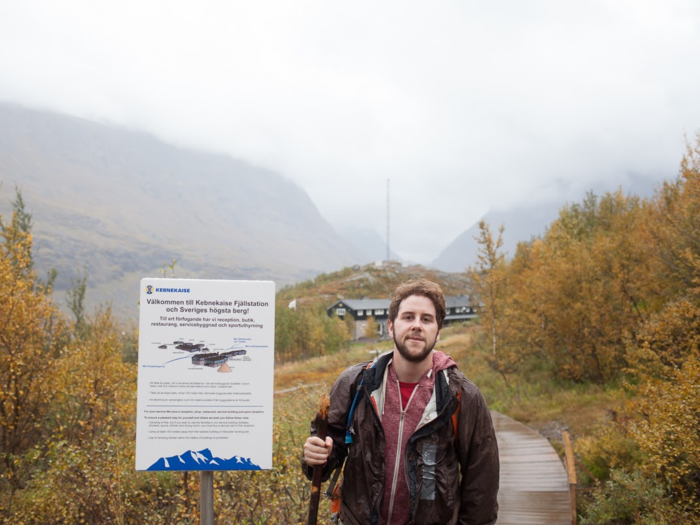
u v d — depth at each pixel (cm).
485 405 250
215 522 463
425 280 257
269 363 299
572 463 815
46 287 815
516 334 1880
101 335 854
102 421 722
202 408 294
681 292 1206
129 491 529
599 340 1552
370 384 251
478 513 248
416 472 238
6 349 721
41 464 650
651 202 1662
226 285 298
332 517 270
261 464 295
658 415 666
